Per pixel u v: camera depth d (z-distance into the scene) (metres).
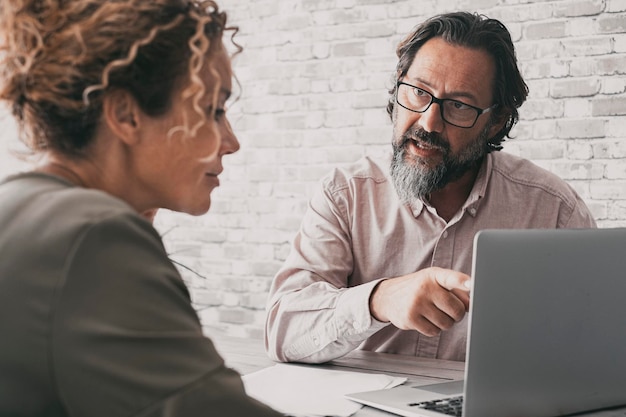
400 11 3.41
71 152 0.90
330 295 1.55
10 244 0.80
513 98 1.81
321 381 1.40
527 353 1.09
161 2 0.88
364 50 3.50
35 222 0.81
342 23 3.56
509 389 1.08
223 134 1.03
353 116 3.54
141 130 0.91
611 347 1.18
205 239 3.94
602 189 3.04
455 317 1.34
